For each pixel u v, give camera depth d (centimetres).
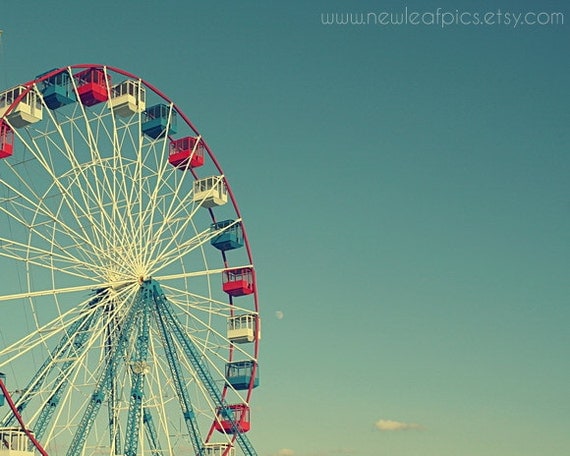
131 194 6781
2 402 6066
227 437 6925
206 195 7438
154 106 7238
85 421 6322
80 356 6197
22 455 6091
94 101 6838
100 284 6506
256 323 7425
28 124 6419
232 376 7262
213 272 7062
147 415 7112
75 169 6488
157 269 6844
